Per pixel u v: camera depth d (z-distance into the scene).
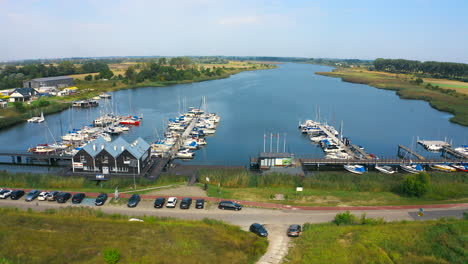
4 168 105.50
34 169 105.06
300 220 59.06
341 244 48.03
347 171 103.12
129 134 147.88
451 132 155.25
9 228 51.41
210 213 61.62
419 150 129.50
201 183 81.06
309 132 148.75
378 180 84.94
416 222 56.16
